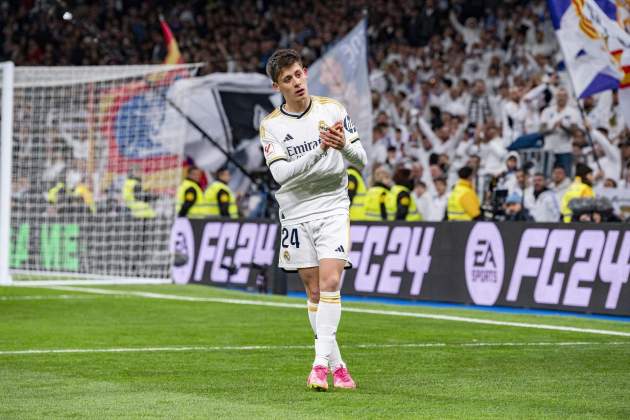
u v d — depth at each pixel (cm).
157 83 3331
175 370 1408
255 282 2883
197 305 2455
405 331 1916
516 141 3247
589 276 2216
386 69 3972
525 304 2328
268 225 2888
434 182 3112
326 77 3231
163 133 3309
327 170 1238
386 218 3052
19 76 3222
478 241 2450
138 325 2017
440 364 1476
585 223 2244
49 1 5162
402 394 1205
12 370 1407
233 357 1548
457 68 3769
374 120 3862
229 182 3553
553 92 3294
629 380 1321
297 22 4497
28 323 2048
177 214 3253
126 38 5044
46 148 3581
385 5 4231
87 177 3462
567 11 2488
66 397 1181
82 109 3475
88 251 3425
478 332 1897
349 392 1220
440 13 4019
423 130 3569
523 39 3644
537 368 1435
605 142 3056
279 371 1398
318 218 1254
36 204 3556
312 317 1291
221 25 4791
